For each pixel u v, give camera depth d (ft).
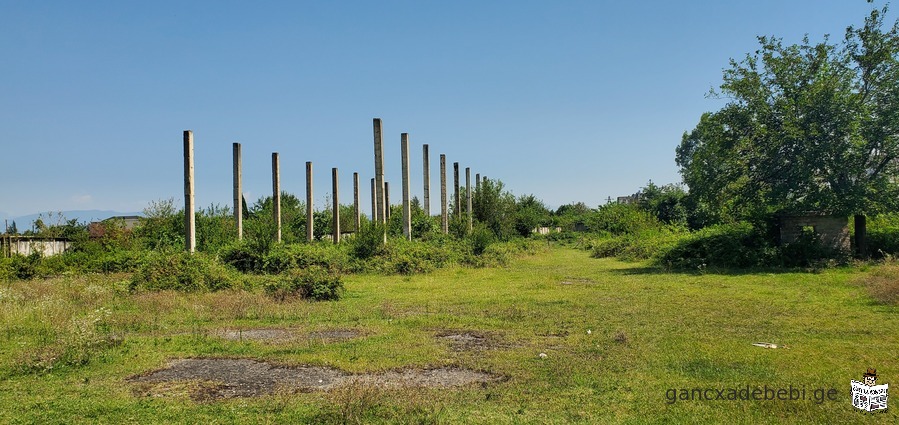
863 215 79.30
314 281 54.75
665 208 182.09
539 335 35.73
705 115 88.43
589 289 59.41
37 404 22.41
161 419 20.76
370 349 31.71
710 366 27.27
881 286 48.75
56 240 99.71
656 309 44.93
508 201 173.88
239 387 24.93
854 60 78.74
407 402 21.98
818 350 30.17
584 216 266.16
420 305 49.55
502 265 95.61
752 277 66.74
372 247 90.27
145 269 61.46
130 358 29.78
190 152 78.74
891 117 73.31
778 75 80.33
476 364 28.19
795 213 81.15
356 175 143.64
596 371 26.58
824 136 76.48
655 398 22.70
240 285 60.90
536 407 21.80
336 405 21.47
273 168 109.19
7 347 32.32
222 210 110.83
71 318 36.81
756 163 81.82
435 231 130.52
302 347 32.32
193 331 37.76
